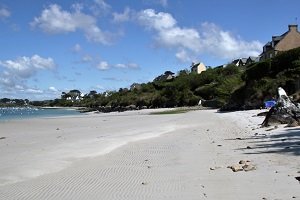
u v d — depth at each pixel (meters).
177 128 35.28
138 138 27.11
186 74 144.00
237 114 50.22
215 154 17.58
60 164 17.06
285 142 19.64
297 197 9.48
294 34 95.94
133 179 13.05
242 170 13.25
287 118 29.30
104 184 12.47
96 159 18.17
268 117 30.16
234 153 17.41
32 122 58.91
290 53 61.31
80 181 13.11
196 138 25.25
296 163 13.77
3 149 23.20
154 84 145.50
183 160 16.50
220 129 31.17
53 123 54.84
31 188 12.38
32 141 27.89
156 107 118.88
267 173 12.46
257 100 60.00
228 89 85.75
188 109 86.94
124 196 10.77
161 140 25.23
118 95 164.88
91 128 41.00
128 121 52.81
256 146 19.08
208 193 10.50
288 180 11.27
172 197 10.35
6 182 13.66
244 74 72.81
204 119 46.62
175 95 113.38
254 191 10.36
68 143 25.41
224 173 13.02
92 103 195.12
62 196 11.15
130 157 18.30
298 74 57.19
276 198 9.52
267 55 100.00
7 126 48.59
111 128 39.47
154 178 13.02
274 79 59.97
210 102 90.94
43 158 18.88
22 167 16.45
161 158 17.52
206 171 13.65
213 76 113.19
